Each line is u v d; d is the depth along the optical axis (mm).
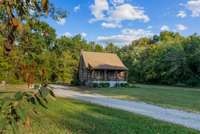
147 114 11492
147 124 8773
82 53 37469
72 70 37219
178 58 41062
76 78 38125
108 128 7734
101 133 7094
